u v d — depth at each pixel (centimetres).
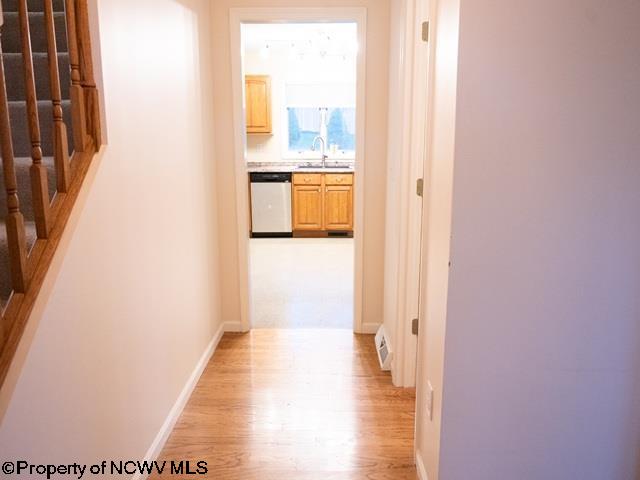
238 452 211
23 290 122
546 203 150
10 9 216
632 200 150
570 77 144
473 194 149
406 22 237
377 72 313
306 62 704
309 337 339
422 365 193
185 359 251
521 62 143
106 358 161
